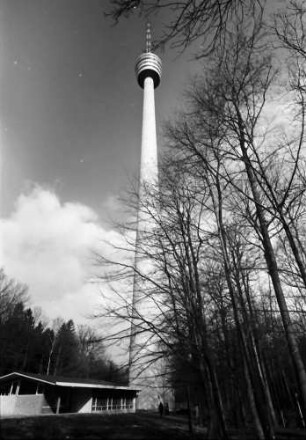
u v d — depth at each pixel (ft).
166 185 39.27
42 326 186.39
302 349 56.39
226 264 31.07
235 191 36.40
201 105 31.86
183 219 36.37
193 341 29.96
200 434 33.42
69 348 165.17
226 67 28.50
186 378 32.68
